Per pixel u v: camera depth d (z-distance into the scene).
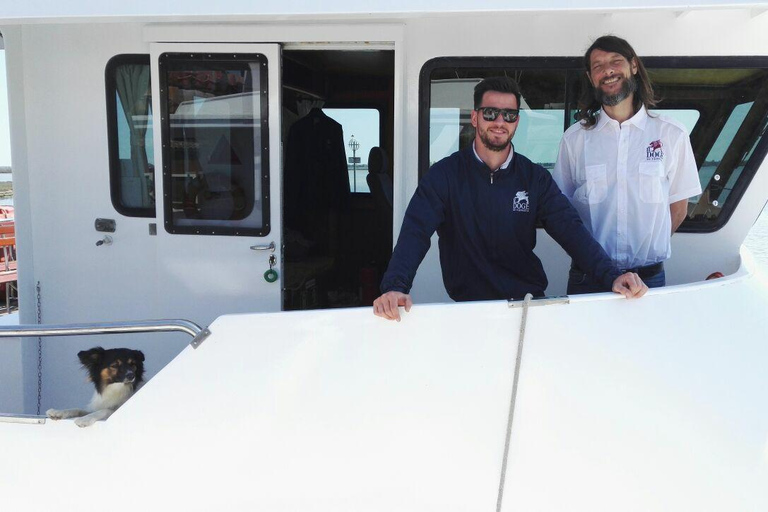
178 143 3.12
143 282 3.26
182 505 2.18
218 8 1.91
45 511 2.24
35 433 2.21
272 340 2.13
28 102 3.17
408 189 3.06
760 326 2.28
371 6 1.86
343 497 2.15
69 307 3.29
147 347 3.27
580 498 2.14
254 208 3.14
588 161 2.43
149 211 3.22
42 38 3.11
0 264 6.23
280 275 3.15
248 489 2.16
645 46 2.88
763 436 2.15
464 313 2.11
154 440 2.16
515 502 2.15
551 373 2.13
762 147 2.90
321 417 2.14
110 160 3.18
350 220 4.54
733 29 2.82
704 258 3.03
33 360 3.29
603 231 2.42
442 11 1.88
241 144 3.10
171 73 3.07
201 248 3.17
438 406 2.13
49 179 3.22
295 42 3.00
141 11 1.93
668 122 2.38
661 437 2.13
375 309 2.05
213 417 2.15
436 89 3.00
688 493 2.13
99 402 2.45
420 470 2.14
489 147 2.22
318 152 4.28
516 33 2.92
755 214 2.98
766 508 2.12
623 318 2.16
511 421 2.12
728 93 2.89
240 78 3.05
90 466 2.20
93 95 3.14
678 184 2.44
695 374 2.17
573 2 1.84
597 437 2.13
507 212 2.27
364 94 4.48
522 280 2.37
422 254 2.19
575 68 2.93
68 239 3.26
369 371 2.12
